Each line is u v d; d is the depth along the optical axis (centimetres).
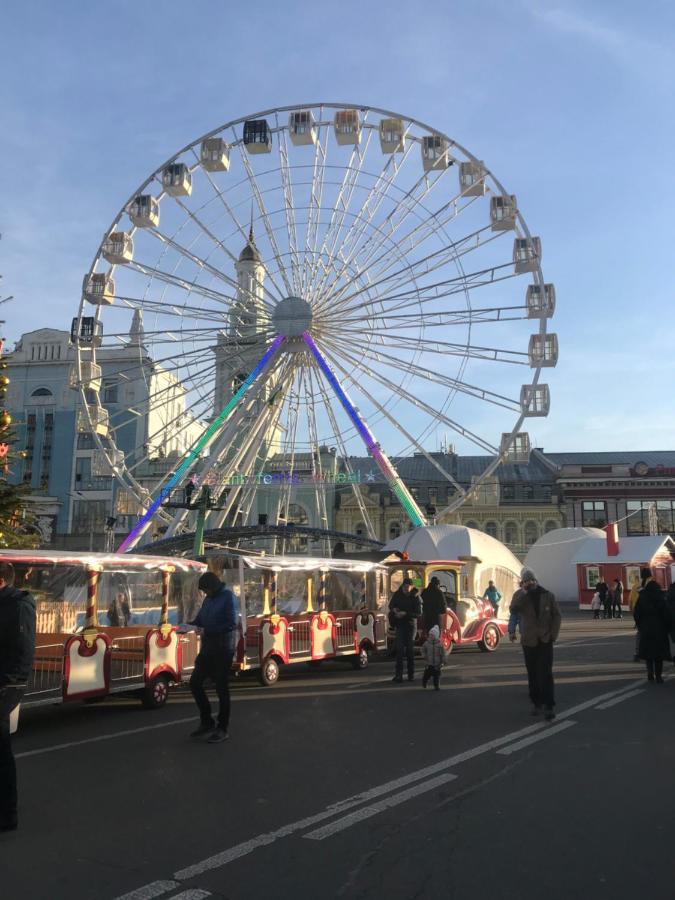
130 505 4316
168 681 1242
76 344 3338
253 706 1198
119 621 1505
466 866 516
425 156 3275
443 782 725
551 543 4922
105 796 693
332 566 1703
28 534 1463
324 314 3362
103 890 482
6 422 1432
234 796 688
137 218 3325
